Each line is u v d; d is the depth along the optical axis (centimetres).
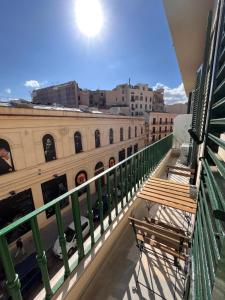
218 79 125
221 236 73
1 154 749
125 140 1908
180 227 280
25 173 845
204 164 143
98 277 188
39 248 120
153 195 260
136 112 4134
